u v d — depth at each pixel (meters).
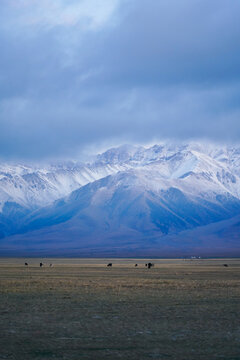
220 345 30.09
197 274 116.00
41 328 35.34
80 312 43.19
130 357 27.22
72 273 118.81
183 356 27.45
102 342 30.81
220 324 37.22
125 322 38.00
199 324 37.22
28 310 44.41
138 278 95.50
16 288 66.56
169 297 55.41
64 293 59.75
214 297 55.72
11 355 27.50
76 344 30.25
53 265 195.50
